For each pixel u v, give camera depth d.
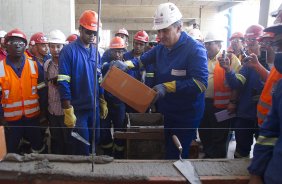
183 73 2.06
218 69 3.10
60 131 2.86
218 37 3.14
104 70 3.07
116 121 3.38
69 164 1.41
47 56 3.71
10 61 2.49
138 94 1.84
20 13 5.63
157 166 1.41
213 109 3.18
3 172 1.30
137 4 13.65
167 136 2.33
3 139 1.49
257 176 1.26
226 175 1.32
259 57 2.53
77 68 2.25
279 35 1.30
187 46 2.03
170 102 2.17
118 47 3.54
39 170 1.30
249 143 2.81
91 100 2.34
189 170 1.35
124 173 1.33
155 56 2.35
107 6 14.16
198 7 14.62
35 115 2.66
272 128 1.25
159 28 1.95
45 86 2.78
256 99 2.61
